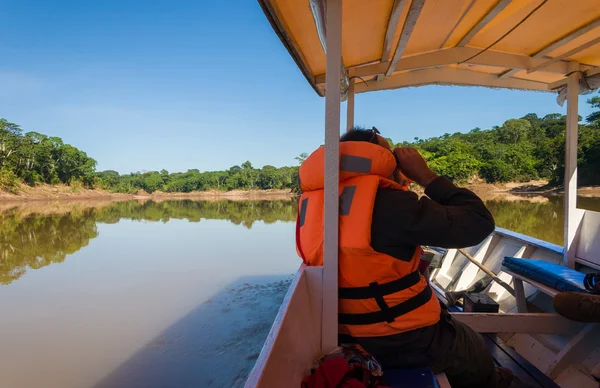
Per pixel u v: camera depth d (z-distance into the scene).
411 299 1.19
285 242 25.27
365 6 1.67
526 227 17.05
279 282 12.89
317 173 1.35
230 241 26.00
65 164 95.94
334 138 1.19
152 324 9.15
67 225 40.72
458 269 3.81
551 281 2.14
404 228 1.09
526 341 2.25
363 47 2.26
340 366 1.06
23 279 16.62
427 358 1.19
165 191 112.75
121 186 111.94
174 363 6.74
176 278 14.49
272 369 0.83
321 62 2.41
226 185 112.50
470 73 2.99
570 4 1.75
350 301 1.21
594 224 2.46
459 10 1.83
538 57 2.44
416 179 1.31
